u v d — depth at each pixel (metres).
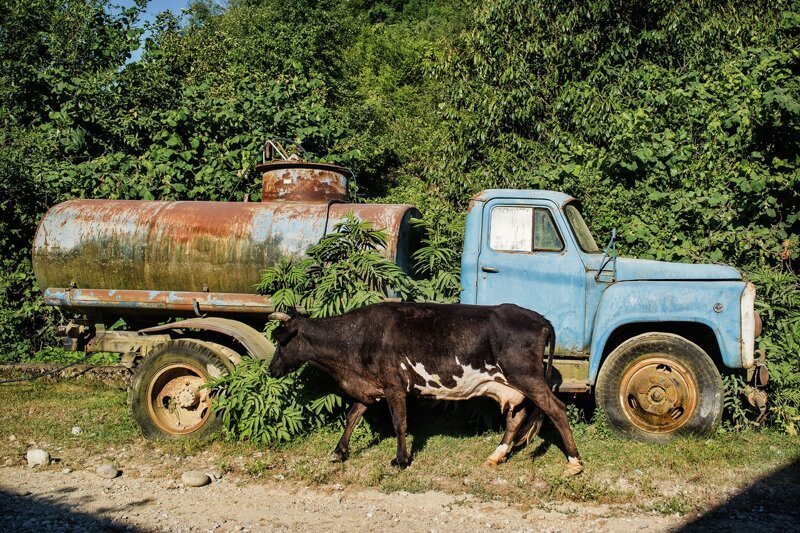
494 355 5.27
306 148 10.29
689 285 5.84
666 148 8.33
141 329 7.09
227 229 6.46
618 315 5.84
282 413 5.93
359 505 4.78
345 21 22.50
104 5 12.09
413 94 23.03
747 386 6.00
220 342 6.62
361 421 6.16
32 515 4.55
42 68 11.51
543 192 6.26
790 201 7.80
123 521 4.47
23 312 9.09
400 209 6.50
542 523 4.44
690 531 4.29
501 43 10.58
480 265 6.17
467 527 4.38
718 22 10.57
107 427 6.54
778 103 7.54
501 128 10.14
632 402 5.93
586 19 10.61
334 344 5.56
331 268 6.12
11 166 8.87
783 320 6.67
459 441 6.03
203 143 9.71
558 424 5.21
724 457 5.43
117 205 6.85
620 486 5.03
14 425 6.58
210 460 5.72
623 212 8.11
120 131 9.60
